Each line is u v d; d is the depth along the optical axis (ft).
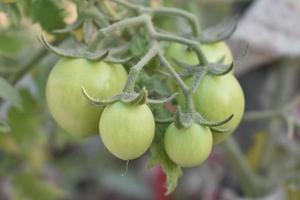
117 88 1.54
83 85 1.52
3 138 2.33
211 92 1.56
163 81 1.64
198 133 1.48
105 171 4.11
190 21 1.68
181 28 2.05
